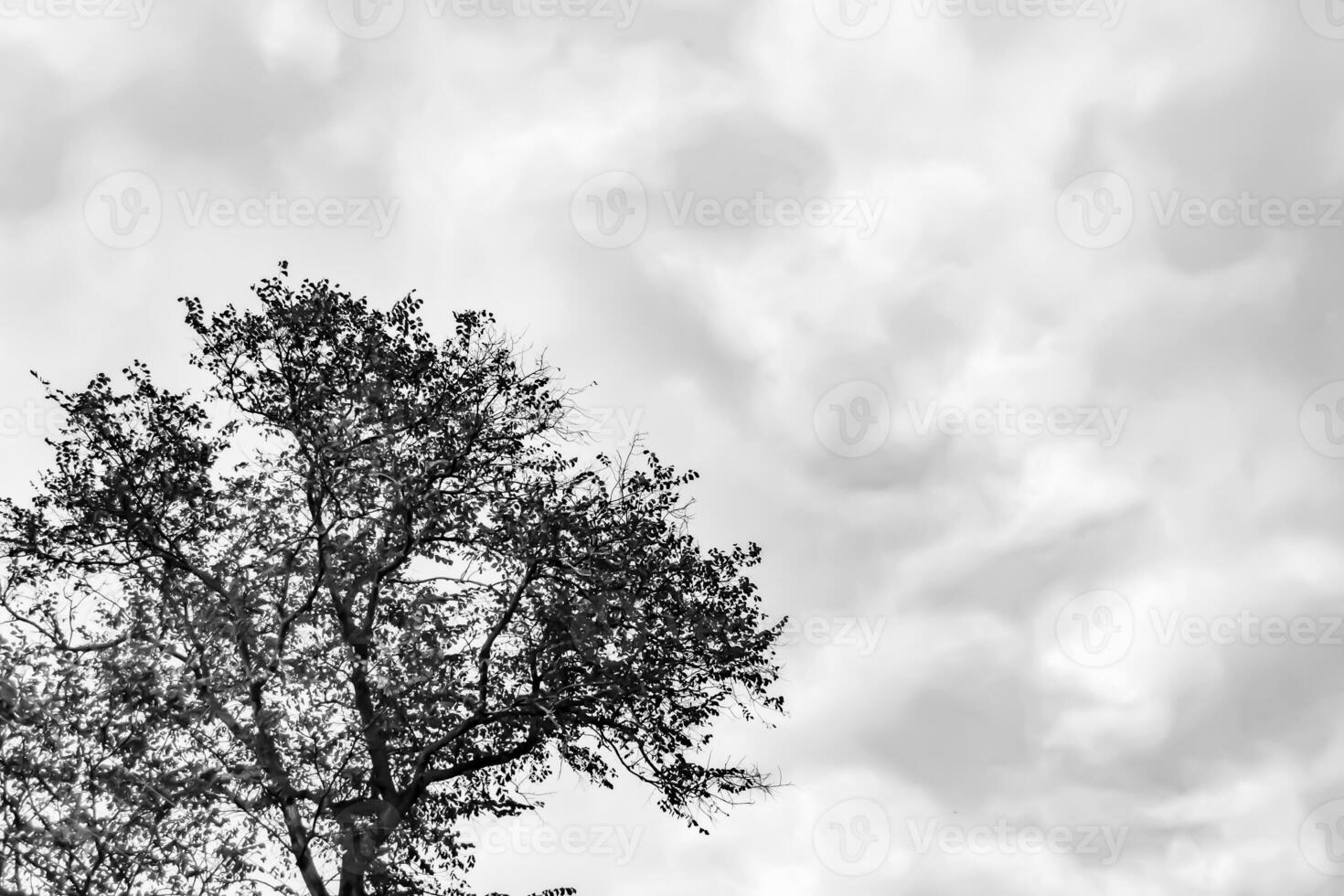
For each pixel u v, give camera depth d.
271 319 25.28
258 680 20.91
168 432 24.53
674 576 25.91
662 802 25.91
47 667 18.20
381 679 21.78
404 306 25.94
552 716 23.91
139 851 17.91
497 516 25.11
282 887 19.31
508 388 26.31
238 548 22.98
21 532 23.86
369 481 24.09
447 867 24.25
